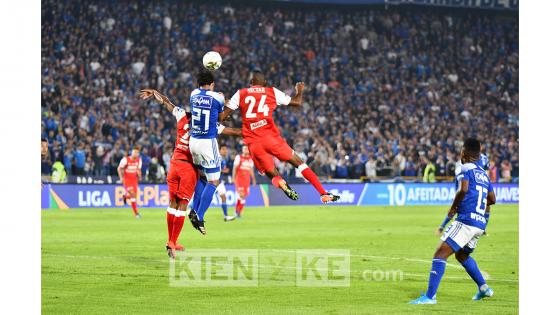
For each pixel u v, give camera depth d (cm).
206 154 1703
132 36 5572
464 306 1270
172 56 5612
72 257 1864
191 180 1752
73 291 1386
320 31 6244
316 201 4581
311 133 5175
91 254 1928
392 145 5153
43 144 1791
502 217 3603
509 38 6606
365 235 2533
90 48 5341
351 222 3156
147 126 4828
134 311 1212
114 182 4256
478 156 1313
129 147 4481
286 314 1194
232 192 4350
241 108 1738
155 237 2406
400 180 4912
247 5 6241
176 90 5322
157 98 1786
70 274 1580
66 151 4319
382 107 5734
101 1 5562
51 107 4766
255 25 6053
